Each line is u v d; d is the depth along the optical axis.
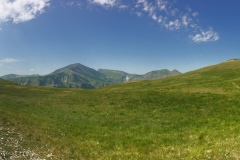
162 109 47.66
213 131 30.16
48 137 29.34
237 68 106.56
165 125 36.38
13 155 22.11
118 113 47.03
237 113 39.19
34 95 78.56
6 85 98.25
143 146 27.39
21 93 80.62
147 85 98.00
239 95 53.91
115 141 29.62
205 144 25.08
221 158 19.66
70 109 52.91
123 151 25.98
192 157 21.08
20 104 57.03
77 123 39.16
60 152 24.64
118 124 38.38
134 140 29.52
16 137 27.16
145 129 34.69
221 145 23.28
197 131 31.42
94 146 27.88
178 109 46.38
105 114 46.53
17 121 34.50
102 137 31.48
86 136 31.94
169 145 27.08
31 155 22.83
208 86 72.19
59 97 74.19
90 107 55.12
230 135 27.22
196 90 66.62
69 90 95.44
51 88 101.75
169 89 73.38
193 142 26.92
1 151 22.33
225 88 65.81
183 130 33.00
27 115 42.56
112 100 62.38
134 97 62.78
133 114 45.25
